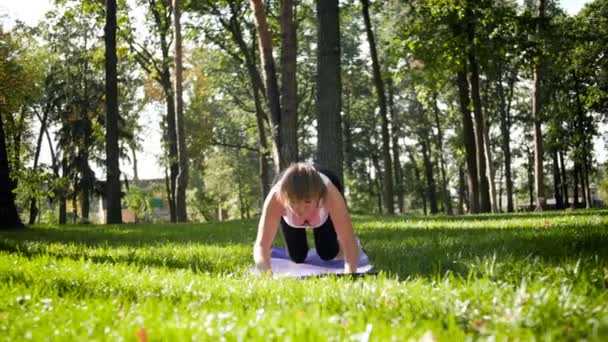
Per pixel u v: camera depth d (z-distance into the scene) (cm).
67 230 1616
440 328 279
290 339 242
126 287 452
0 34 3362
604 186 7006
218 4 3459
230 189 5903
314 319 285
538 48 2788
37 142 4647
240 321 300
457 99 4478
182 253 859
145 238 1265
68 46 4231
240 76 4172
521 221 1427
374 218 1939
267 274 502
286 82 1889
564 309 307
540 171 3250
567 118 4594
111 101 2322
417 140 5562
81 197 4712
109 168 2305
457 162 5391
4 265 590
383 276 445
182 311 340
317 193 517
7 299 396
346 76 4572
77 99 4341
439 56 2783
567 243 765
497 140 5612
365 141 5684
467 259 614
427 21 2823
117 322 314
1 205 1605
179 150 2992
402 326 288
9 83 3325
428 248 817
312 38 4159
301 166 531
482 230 1140
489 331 270
